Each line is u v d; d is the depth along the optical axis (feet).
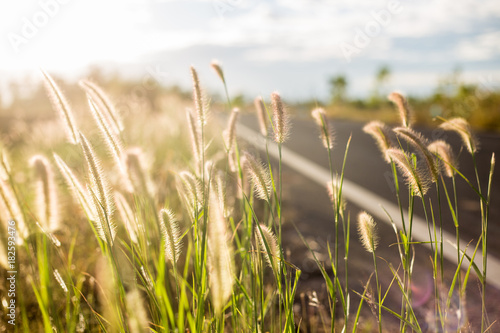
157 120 26.96
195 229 4.92
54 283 7.00
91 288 6.95
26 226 4.83
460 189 21.36
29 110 37.76
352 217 17.37
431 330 7.59
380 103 77.30
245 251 5.99
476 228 15.62
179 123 24.68
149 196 5.26
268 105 5.69
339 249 13.70
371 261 12.75
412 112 6.21
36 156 4.49
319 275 11.46
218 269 3.18
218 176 5.26
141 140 21.09
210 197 3.22
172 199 11.10
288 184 23.35
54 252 7.50
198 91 5.92
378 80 71.61
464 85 47.11
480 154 29.89
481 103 46.39
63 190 9.28
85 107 17.17
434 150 5.97
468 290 10.48
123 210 5.26
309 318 8.67
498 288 10.53
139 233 5.28
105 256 4.41
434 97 50.34
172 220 4.27
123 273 4.71
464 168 26.11
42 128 20.15
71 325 5.02
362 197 20.47
